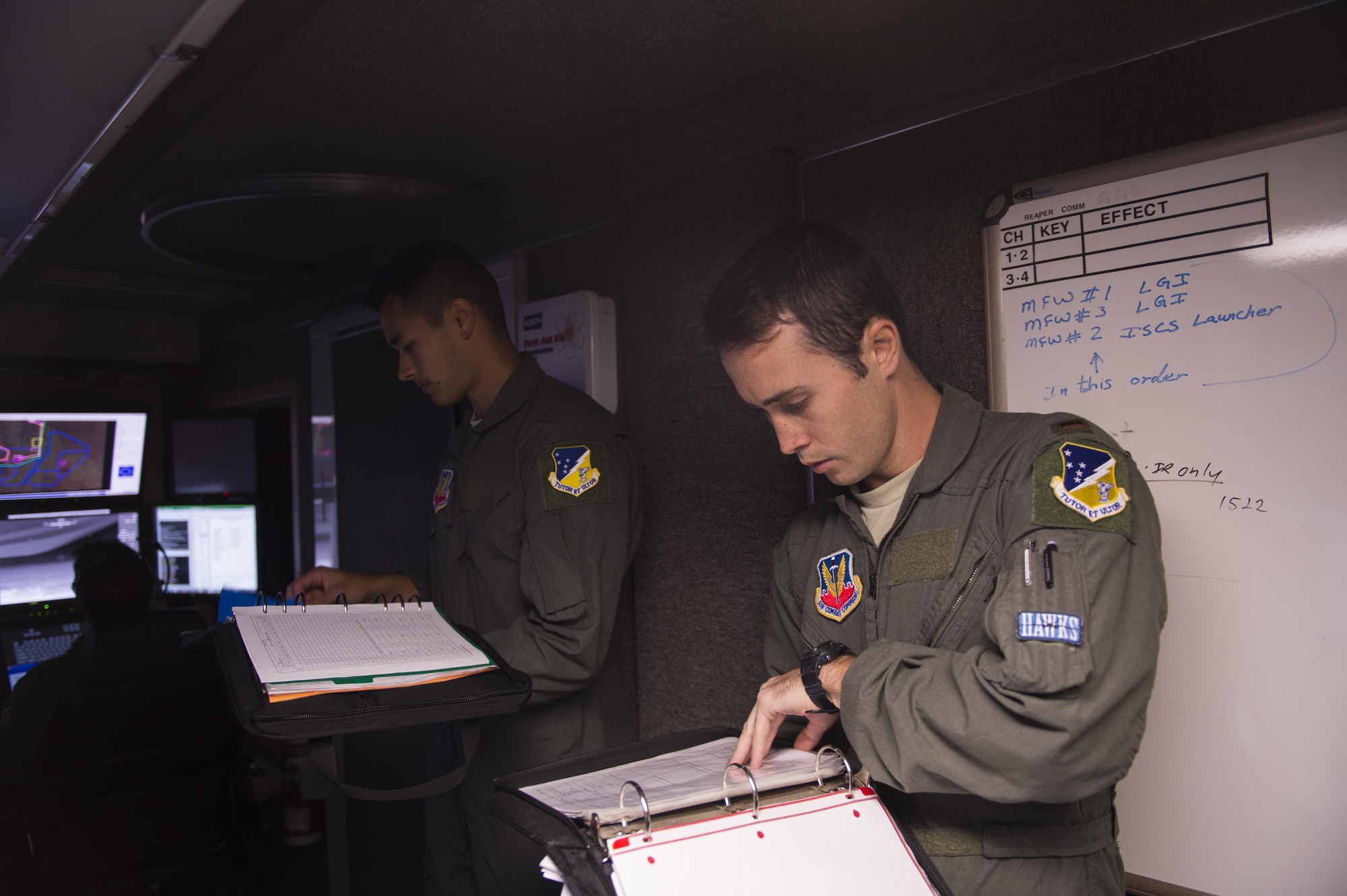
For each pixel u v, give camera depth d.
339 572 1.77
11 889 2.38
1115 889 0.90
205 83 1.02
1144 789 1.19
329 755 1.01
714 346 1.00
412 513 2.54
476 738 1.08
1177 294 1.16
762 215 1.60
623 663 1.88
